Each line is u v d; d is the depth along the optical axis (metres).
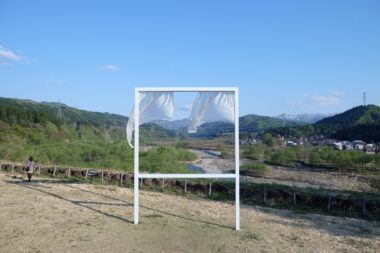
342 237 11.23
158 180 21.86
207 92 11.11
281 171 50.91
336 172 50.59
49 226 10.50
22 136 51.19
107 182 22.77
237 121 10.93
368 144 83.38
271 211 15.53
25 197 14.92
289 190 18.84
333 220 14.27
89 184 20.61
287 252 9.08
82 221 11.30
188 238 9.81
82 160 37.22
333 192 18.81
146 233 10.17
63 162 33.84
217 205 15.92
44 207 13.08
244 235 10.45
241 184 20.42
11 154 34.47
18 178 21.81
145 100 11.12
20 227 10.23
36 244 8.84
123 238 9.61
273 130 137.75
